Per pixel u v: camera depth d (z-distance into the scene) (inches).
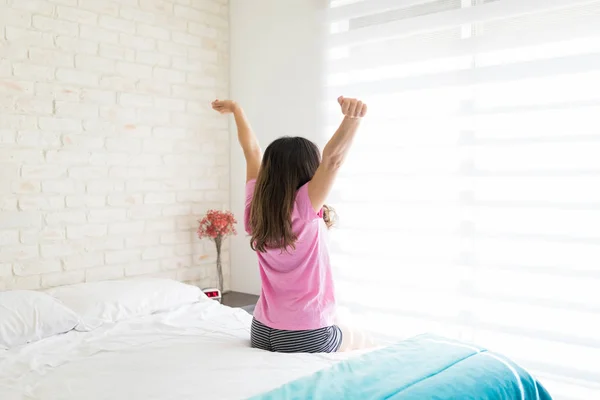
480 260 100.1
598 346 88.0
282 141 69.9
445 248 104.3
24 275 103.2
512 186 96.2
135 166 119.9
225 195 139.1
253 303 123.3
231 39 138.7
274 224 66.6
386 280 112.4
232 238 139.6
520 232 95.5
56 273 107.7
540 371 93.9
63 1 107.3
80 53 110.2
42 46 104.7
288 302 70.4
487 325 99.4
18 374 68.1
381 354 64.5
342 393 52.7
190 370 64.9
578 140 88.9
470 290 101.3
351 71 116.9
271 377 61.5
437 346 67.6
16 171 101.8
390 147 110.7
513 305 96.8
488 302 99.6
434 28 103.3
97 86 113.0
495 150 97.9
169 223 126.6
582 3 87.0
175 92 127.2
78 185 110.5
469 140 100.5
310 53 122.7
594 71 87.0
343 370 59.0
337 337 72.3
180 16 127.6
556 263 92.0
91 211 112.7
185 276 130.4
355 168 116.1
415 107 107.3
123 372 65.7
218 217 126.5
